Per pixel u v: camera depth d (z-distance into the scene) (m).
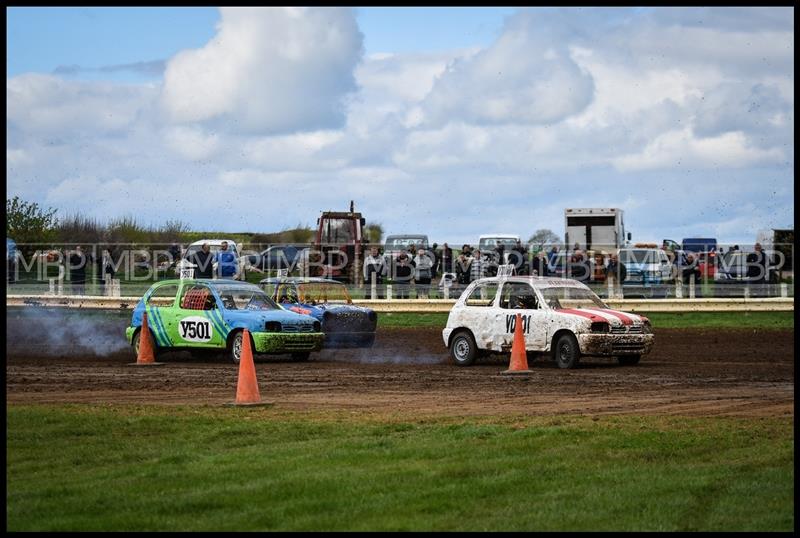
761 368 34.72
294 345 37.41
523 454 18.25
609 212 75.19
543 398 26.38
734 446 19.03
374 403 25.41
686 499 15.00
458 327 37.03
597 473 16.72
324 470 16.94
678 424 21.56
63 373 32.78
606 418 22.53
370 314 42.50
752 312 55.22
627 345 34.84
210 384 29.69
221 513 14.34
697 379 30.91
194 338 37.81
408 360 39.75
